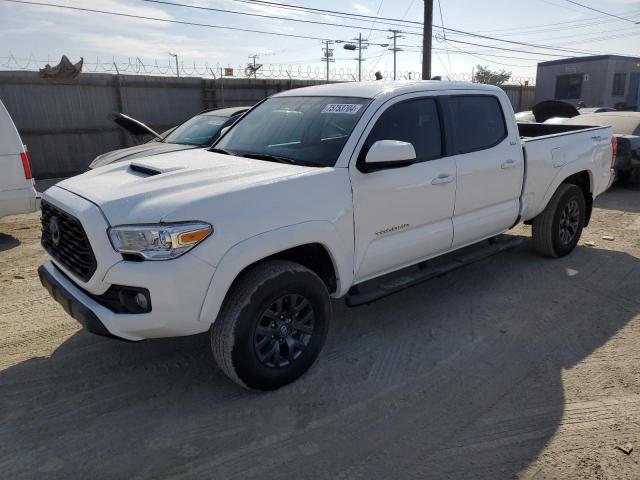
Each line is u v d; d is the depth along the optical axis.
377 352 4.00
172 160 3.88
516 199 5.18
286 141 4.03
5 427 3.13
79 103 14.68
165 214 2.88
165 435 3.06
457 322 4.51
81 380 3.64
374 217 3.78
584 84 31.86
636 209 8.82
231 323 3.14
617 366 3.78
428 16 21.38
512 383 3.57
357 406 3.32
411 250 4.16
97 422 3.18
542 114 11.38
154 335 3.04
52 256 3.53
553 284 5.34
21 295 5.20
